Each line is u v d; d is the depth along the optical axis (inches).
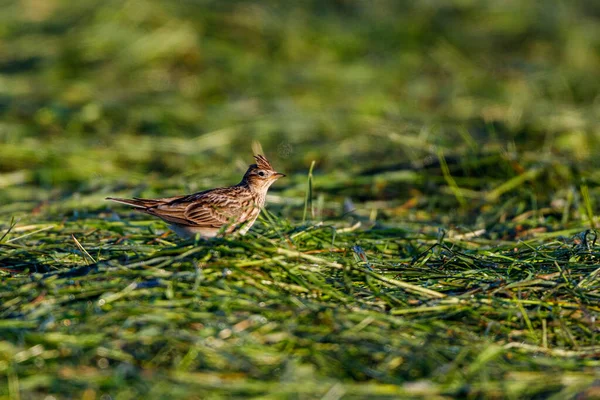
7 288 385.1
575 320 378.6
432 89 891.4
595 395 315.6
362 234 492.1
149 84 850.1
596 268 422.3
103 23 902.4
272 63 909.8
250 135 749.9
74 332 340.5
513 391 319.0
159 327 343.3
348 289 392.8
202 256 394.6
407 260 449.1
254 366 325.7
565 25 1050.1
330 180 618.5
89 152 676.1
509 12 1070.4
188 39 903.1
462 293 401.4
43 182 633.6
